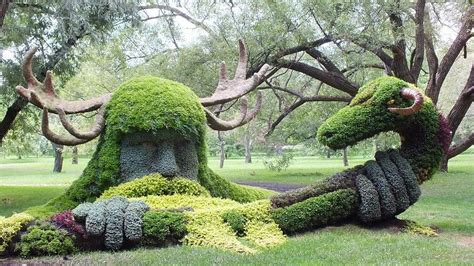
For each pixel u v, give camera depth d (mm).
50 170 39375
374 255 6754
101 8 13805
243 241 7656
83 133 8594
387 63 18609
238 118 10094
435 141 9102
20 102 14516
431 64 20031
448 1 18844
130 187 8375
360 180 8562
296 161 48625
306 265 6258
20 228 7152
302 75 25188
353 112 8852
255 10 17062
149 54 20375
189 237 7488
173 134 8672
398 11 16203
